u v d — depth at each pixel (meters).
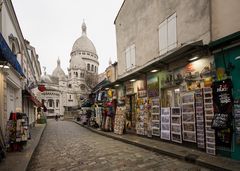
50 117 64.81
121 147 8.74
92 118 20.30
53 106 68.50
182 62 7.84
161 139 8.95
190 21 7.84
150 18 11.00
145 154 7.21
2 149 6.65
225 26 6.30
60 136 13.99
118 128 12.63
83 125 23.27
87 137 12.83
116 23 16.28
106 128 14.37
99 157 7.02
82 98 38.06
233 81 5.78
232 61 5.82
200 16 7.32
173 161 6.14
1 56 6.22
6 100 9.30
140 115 10.84
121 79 12.42
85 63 82.94
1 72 8.30
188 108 7.39
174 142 8.11
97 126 18.11
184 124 7.56
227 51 5.98
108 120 14.43
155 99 9.52
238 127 5.56
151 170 5.34
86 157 7.13
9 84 10.74
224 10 6.34
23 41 15.43
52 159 7.14
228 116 5.79
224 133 5.95
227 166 5.03
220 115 6.00
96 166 5.93
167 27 9.34
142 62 11.80
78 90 76.19
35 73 30.31
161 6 9.92
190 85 7.40
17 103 13.10
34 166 6.32
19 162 6.22
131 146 8.88
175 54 7.28
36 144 9.75
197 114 6.93
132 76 11.41
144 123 10.40
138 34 12.41
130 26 13.58
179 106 8.12
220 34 6.48
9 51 6.52
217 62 6.29
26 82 17.66
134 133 11.66
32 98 18.59
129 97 12.66
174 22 8.83
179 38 8.48
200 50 6.74
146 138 10.06
